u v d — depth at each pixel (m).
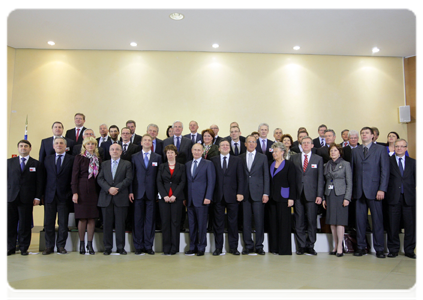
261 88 7.70
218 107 7.59
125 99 7.50
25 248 4.27
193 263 3.72
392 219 4.33
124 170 4.34
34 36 6.91
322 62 7.88
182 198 4.33
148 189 4.37
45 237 4.36
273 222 4.47
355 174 4.47
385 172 4.28
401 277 3.12
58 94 7.43
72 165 4.48
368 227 4.84
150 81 7.59
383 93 7.88
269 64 7.79
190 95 7.59
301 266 3.59
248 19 6.29
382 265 3.70
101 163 4.47
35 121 7.35
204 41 7.18
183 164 4.53
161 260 3.90
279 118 7.64
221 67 7.71
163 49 7.59
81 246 4.34
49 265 3.58
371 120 7.78
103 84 7.52
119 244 4.32
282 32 6.77
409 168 4.36
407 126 7.80
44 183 4.47
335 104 7.77
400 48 7.51
